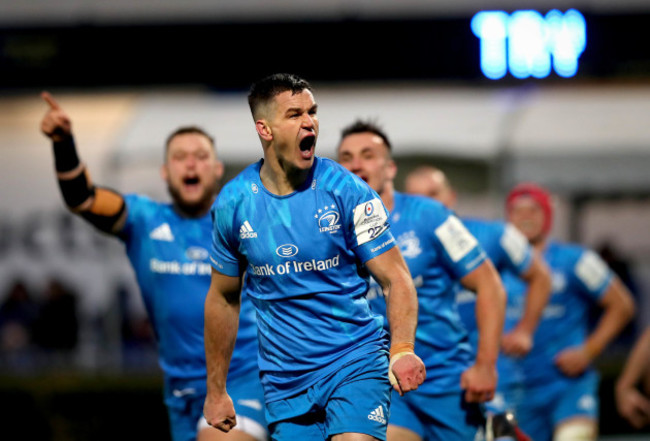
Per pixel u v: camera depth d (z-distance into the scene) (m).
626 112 44.69
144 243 19.84
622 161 43.41
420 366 13.22
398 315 13.74
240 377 18.62
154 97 49.25
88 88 41.00
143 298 20.12
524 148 43.38
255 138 42.53
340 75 40.59
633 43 39.47
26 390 36.66
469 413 18.98
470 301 22.02
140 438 36.78
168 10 40.84
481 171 45.94
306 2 40.53
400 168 45.00
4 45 40.84
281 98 13.77
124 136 43.03
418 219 18.77
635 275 48.31
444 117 44.09
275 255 14.12
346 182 14.11
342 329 14.38
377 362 14.41
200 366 19.48
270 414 15.05
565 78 39.84
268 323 14.63
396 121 43.94
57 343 41.34
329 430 14.33
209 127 43.16
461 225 18.92
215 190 20.06
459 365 18.98
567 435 26.14
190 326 19.44
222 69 40.78
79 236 48.12
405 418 18.64
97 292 47.44
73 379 36.84
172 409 20.03
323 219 14.02
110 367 39.44
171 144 19.80
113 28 40.84
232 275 14.75
